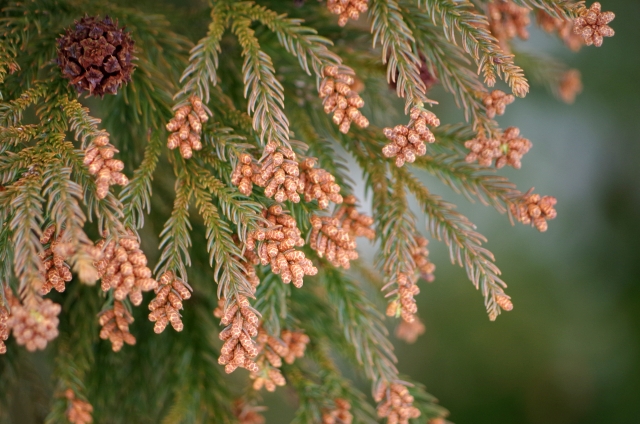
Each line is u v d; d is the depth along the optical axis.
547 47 0.71
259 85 0.40
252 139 0.42
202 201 0.40
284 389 0.48
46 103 0.41
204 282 0.46
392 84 0.43
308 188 0.40
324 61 0.41
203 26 0.46
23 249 0.37
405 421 0.43
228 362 0.39
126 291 0.38
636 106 0.71
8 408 0.45
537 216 0.42
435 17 0.42
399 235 0.42
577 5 0.40
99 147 0.38
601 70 0.71
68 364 0.44
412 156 0.39
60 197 0.38
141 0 0.46
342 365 0.71
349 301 0.44
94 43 0.40
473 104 0.42
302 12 0.45
